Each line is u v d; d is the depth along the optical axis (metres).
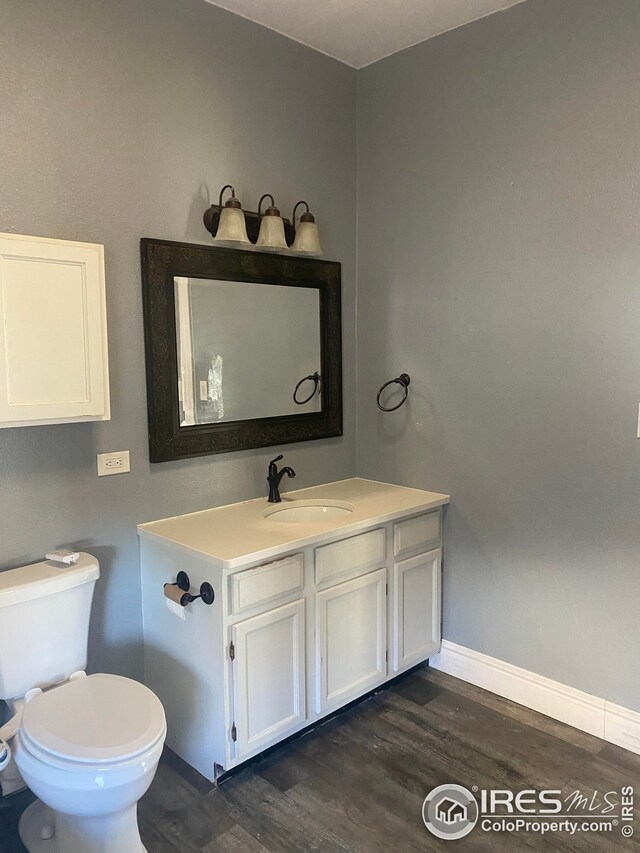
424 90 2.74
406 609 2.70
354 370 3.15
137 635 2.39
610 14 2.18
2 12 1.91
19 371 1.85
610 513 2.34
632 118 2.16
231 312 2.58
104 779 1.56
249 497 2.73
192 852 1.85
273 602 2.17
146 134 2.27
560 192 2.36
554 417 2.46
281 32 2.65
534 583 2.58
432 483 2.89
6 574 1.97
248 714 2.12
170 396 2.40
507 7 2.44
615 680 2.37
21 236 1.83
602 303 2.29
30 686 1.94
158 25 2.27
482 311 2.63
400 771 2.21
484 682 2.76
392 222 2.93
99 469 2.24
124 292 2.26
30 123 1.99
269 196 2.55
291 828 1.94
